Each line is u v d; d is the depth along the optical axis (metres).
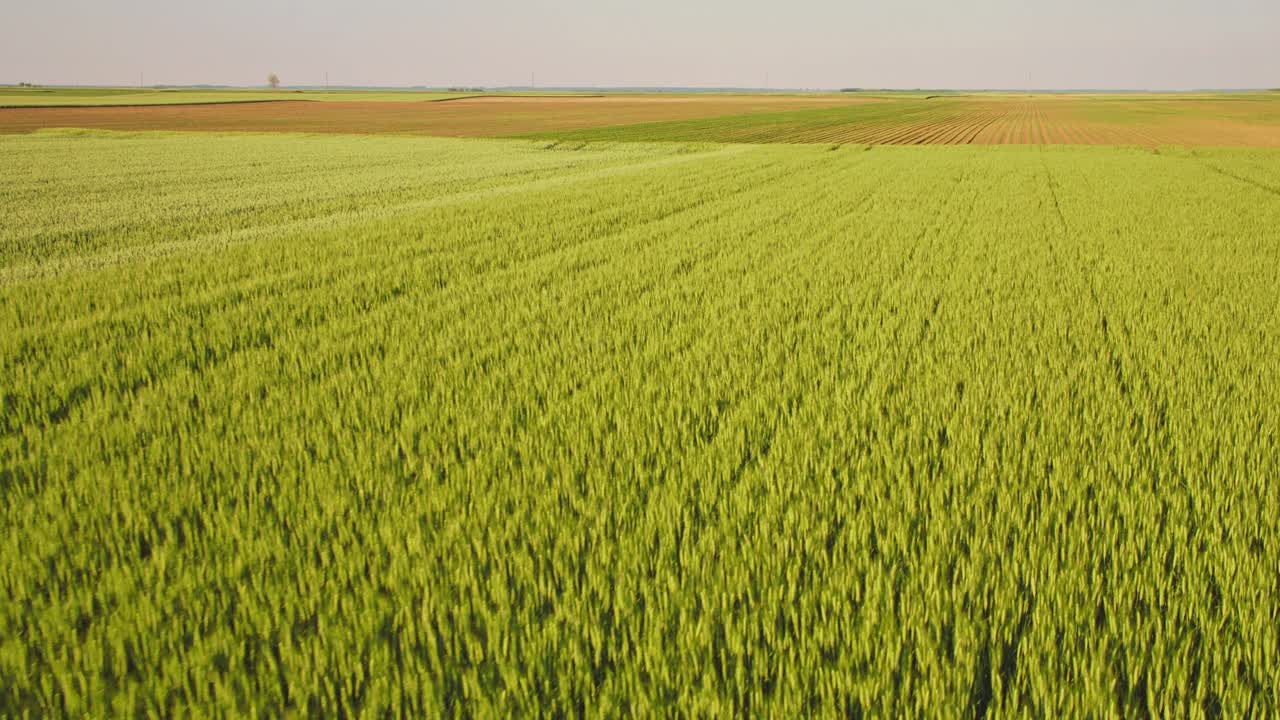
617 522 3.31
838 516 3.37
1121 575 2.91
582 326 7.20
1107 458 3.97
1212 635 2.52
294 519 3.36
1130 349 6.21
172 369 5.99
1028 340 6.65
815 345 6.45
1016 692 2.25
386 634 2.59
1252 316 7.24
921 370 5.76
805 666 2.34
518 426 4.58
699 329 7.05
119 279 9.54
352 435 4.48
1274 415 4.57
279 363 6.19
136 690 2.31
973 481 3.74
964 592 2.72
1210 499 3.46
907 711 2.15
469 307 8.05
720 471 3.86
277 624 2.59
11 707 2.24
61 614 2.65
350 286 9.12
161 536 3.30
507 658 2.43
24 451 4.34
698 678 2.34
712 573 2.86
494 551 3.03
